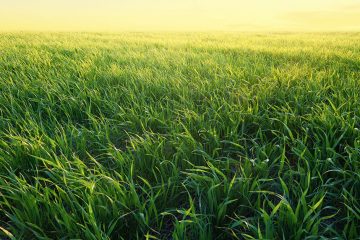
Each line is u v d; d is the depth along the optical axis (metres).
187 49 10.30
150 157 2.64
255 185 2.21
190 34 23.03
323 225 2.12
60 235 1.94
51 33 21.31
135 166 2.59
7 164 2.61
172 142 2.81
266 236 1.70
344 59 7.10
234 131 2.96
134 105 3.90
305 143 2.91
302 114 3.53
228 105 3.59
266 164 2.36
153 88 4.65
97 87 4.76
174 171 2.40
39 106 3.93
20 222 1.89
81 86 4.89
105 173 2.49
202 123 3.19
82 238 1.89
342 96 3.80
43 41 13.41
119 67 6.25
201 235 1.79
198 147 2.67
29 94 4.57
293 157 2.87
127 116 3.56
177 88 4.59
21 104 4.30
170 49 10.05
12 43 11.91
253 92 4.39
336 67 6.02
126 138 3.35
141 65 6.55
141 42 13.13
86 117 3.96
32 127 3.22
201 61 7.05
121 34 21.64
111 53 8.83
